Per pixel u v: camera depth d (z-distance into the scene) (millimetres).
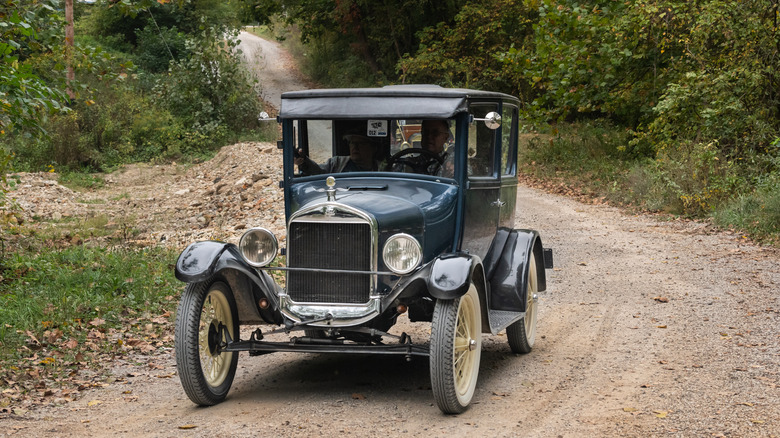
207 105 31531
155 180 24484
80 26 51125
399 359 6898
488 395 5684
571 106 20641
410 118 5875
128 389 5965
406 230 5527
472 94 5922
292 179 6242
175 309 8531
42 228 15219
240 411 5336
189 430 4926
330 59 49531
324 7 45562
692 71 17469
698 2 18078
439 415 5211
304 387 5988
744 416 4965
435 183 5922
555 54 19672
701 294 9094
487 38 36156
